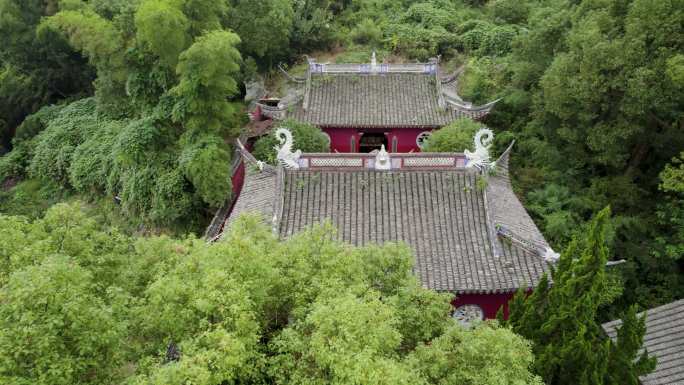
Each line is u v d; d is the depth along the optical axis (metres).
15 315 7.12
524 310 12.94
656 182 24.00
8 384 6.73
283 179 18.80
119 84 31.98
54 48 38.66
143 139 26.77
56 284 7.61
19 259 9.21
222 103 25.58
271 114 29.44
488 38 41.25
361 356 7.11
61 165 34.22
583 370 10.61
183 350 7.64
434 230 17.45
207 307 7.75
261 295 8.52
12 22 36.94
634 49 19.89
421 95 30.11
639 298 21.14
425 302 10.02
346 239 17.17
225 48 23.50
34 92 42.47
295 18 43.31
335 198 18.39
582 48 22.02
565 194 24.42
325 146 26.25
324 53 44.72
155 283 8.48
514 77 30.89
